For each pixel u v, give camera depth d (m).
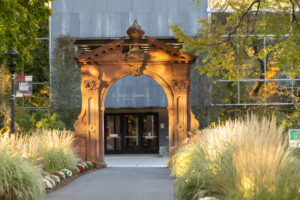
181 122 18.89
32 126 21.89
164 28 28.80
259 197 5.80
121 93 28.05
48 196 9.41
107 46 18.91
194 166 8.34
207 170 7.74
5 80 22.84
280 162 6.57
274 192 5.79
